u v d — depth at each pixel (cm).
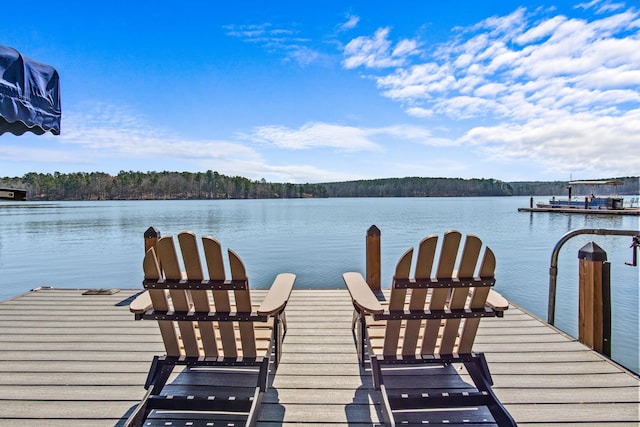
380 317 169
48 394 203
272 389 208
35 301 403
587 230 299
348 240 1730
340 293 430
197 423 178
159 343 279
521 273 948
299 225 2491
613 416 181
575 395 201
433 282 164
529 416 181
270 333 214
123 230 2186
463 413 186
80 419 180
